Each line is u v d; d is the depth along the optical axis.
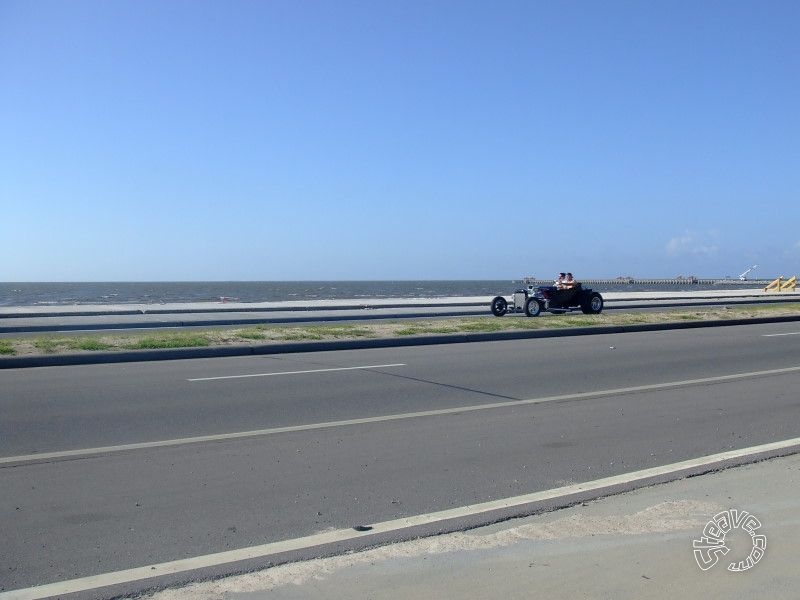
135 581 5.42
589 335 22.83
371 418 10.80
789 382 14.10
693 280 179.88
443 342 20.36
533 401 12.12
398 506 7.04
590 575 5.48
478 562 5.70
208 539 6.23
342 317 31.77
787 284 81.31
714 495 7.23
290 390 12.88
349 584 5.34
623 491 7.42
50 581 5.43
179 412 11.09
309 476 7.98
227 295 99.38
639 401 12.17
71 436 9.63
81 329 26.95
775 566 5.65
